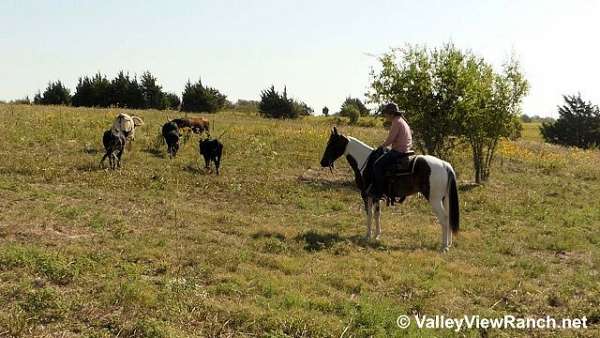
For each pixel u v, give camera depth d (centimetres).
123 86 5144
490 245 1146
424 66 1905
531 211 1526
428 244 1120
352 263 927
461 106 1878
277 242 1002
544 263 1022
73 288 709
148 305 670
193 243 963
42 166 1539
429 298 795
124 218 1084
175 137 1939
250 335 638
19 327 586
